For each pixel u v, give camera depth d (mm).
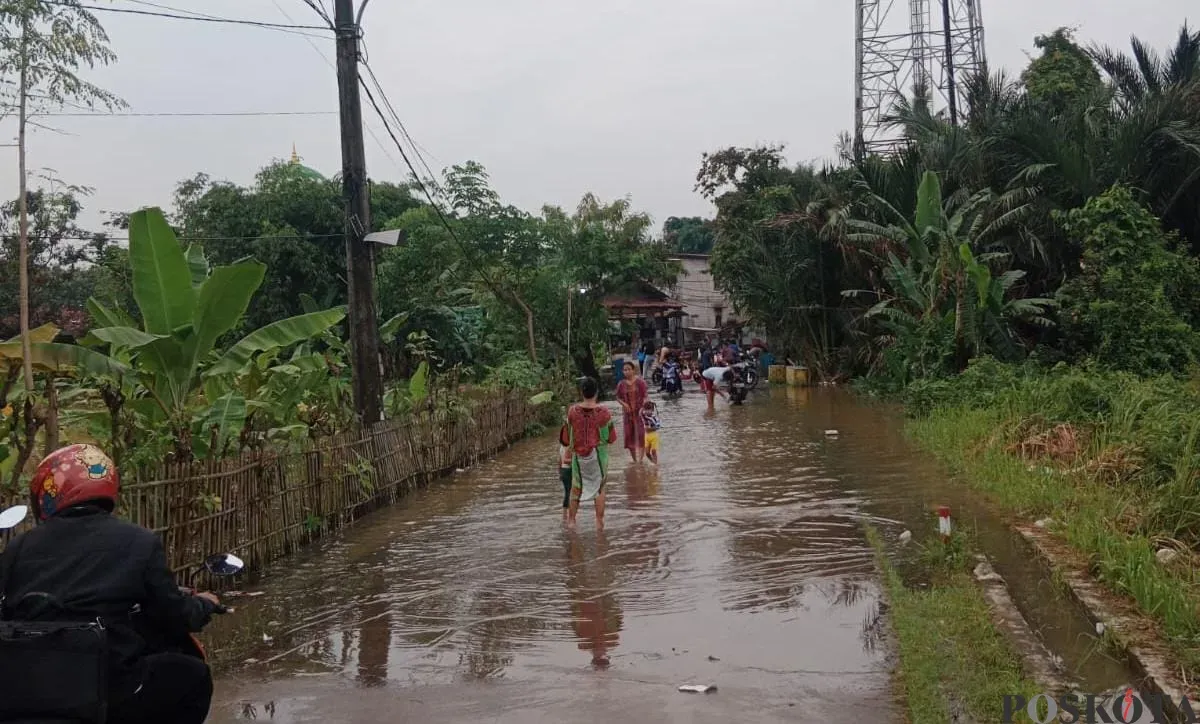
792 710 4562
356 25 10773
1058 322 20016
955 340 18156
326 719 4691
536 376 19578
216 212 24672
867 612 6117
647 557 7793
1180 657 4707
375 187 31344
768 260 28812
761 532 8531
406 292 23141
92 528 3316
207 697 3551
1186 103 18859
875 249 23672
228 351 8523
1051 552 6863
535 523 9297
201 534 6961
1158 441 8781
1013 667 4836
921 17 31938
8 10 6250
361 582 7348
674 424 18375
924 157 23062
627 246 29453
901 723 4367
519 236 24812
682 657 5410
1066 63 26688
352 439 9805
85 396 9102
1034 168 19516
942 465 11477
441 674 5277
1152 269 16250
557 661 5430
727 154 32281
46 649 2996
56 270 17391
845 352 28438
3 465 7238
